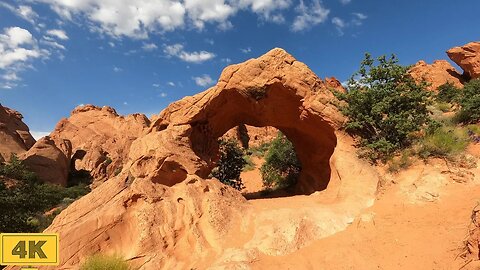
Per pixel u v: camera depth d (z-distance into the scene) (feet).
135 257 28.17
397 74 41.09
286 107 43.83
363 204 32.35
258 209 34.22
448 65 142.41
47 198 64.44
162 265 27.48
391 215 29.50
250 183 84.02
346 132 40.01
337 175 37.93
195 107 41.52
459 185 30.91
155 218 31.04
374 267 23.76
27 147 152.87
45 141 138.10
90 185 138.21
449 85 109.70
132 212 31.68
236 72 41.91
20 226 50.93
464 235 24.20
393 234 27.04
